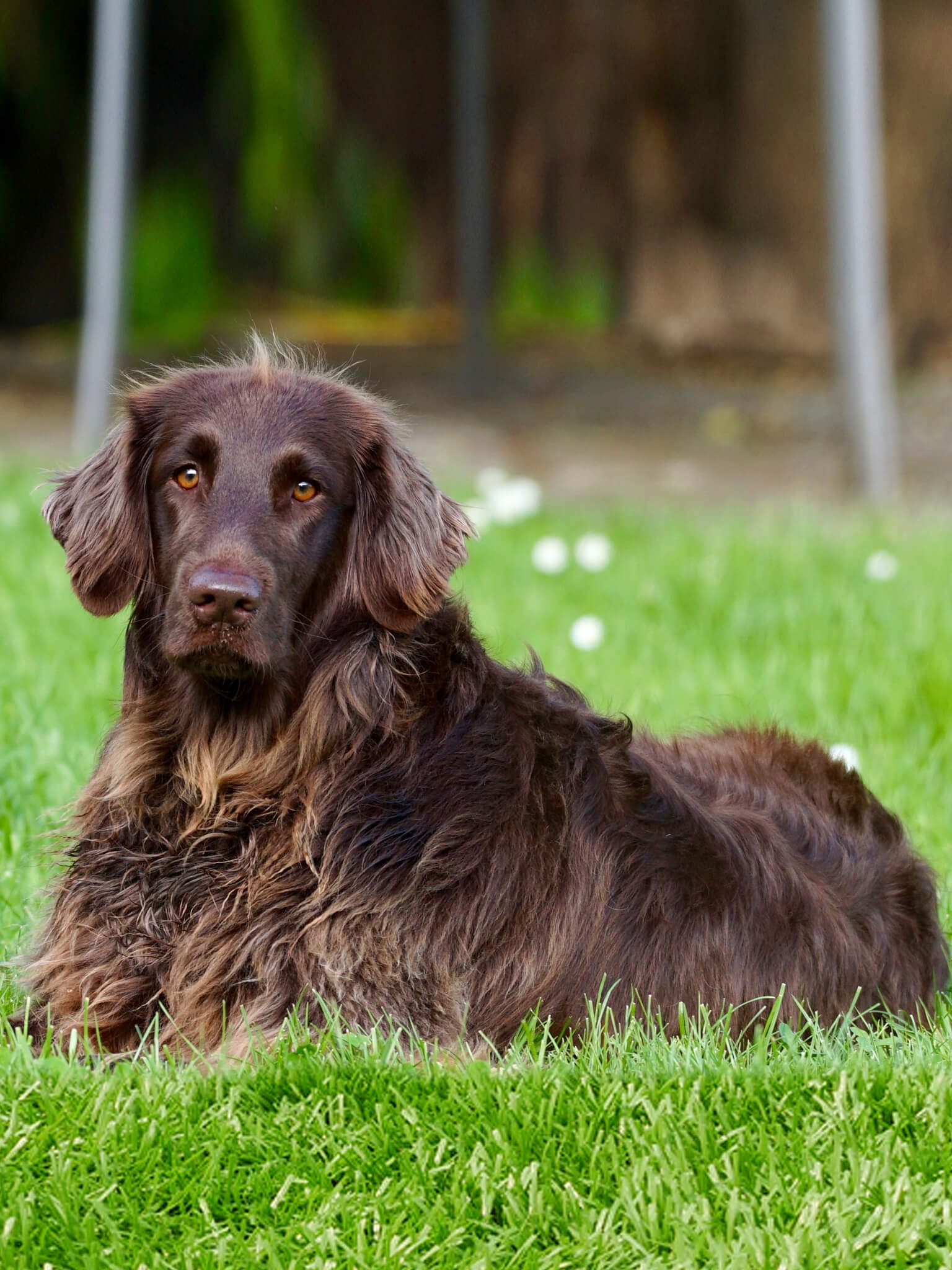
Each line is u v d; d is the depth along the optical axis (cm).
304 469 587
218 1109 508
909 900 694
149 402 616
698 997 607
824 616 1220
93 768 723
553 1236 464
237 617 550
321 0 3997
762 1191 480
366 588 598
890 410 2266
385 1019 556
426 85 4125
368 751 593
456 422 2845
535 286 4147
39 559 1291
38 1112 509
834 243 2117
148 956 585
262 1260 449
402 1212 462
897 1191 466
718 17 3866
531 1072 525
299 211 3975
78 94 3684
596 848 607
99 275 2170
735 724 826
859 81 2052
